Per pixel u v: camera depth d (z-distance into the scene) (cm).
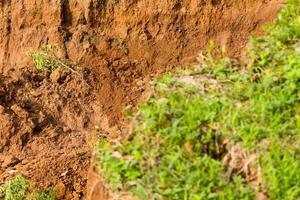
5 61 1817
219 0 1738
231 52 1661
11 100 1609
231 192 899
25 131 1526
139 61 1745
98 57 1750
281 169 916
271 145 945
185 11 1756
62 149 1496
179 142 974
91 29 1798
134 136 1009
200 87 1070
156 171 941
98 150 1022
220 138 981
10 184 1297
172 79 1109
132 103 1638
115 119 1620
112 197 946
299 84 1024
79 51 1767
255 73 1081
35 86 1677
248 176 942
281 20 1195
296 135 960
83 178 1334
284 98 1002
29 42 1811
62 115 1627
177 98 1038
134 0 1777
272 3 1703
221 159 971
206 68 1128
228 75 1095
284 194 896
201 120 996
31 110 1602
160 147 971
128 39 1773
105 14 1797
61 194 1299
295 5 1223
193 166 941
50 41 1795
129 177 946
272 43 1131
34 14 1823
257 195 911
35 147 1509
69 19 1816
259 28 1702
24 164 1419
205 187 911
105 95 1669
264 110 990
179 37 1747
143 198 920
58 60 1750
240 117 990
